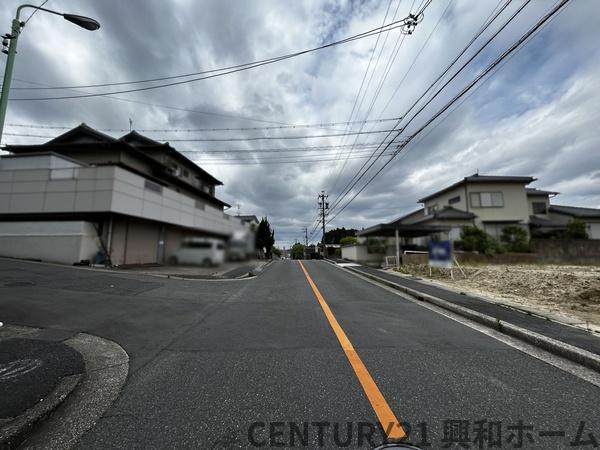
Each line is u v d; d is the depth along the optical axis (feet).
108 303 21.62
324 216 139.44
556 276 29.89
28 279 28.50
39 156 45.27
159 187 53.06
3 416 7.53
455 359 12.11
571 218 74.23
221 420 7.80
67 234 42.80
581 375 10.74
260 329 16.26
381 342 14.19
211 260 42.24
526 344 14.20
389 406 8.50
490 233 73.20
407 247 75.41
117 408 8.37
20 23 17.99
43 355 11.61
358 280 42.14
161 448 6.72
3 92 17.12
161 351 12.82
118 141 54.80
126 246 49.78
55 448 6.78
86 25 20.25
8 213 44.39
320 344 13.80
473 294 26.86
